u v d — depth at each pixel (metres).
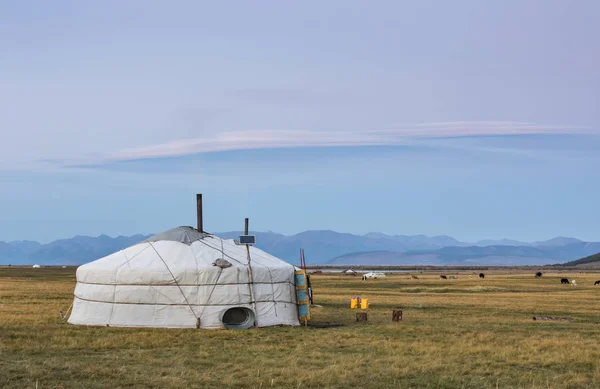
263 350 21.06
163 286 27.19
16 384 14.75
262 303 27.94
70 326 26.48
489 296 55.25
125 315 27.16
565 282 88.81
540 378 16.77
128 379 15.80
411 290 66.38
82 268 28.31
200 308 27.05
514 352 20.73
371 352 20.84
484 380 16.58
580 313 37.59
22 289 54.78
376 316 34.31
